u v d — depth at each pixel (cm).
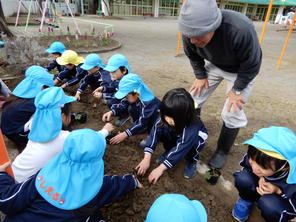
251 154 141
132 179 184
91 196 127
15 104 229
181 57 712
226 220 180
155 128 213
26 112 225
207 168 236
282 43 1106
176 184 211
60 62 363
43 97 170
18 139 234
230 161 248
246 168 175
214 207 191
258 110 372
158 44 908
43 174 128
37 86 233
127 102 288
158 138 222
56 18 1409
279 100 416
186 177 221
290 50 925
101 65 355
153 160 240
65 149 124
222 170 234
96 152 124
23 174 169
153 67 586
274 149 128
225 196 204
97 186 129
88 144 122
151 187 204
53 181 124
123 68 307
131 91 225
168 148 237
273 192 153
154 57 692
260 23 2506
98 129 289
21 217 129
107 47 750
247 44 172
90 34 988
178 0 2425
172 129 205
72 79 372
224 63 208
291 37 1364
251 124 326
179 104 169
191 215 103
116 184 165
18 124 226
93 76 354
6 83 404
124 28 1326
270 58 762
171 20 2131
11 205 128
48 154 171
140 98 232
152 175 191
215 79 239
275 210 151
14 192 129
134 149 256
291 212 150
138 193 197
